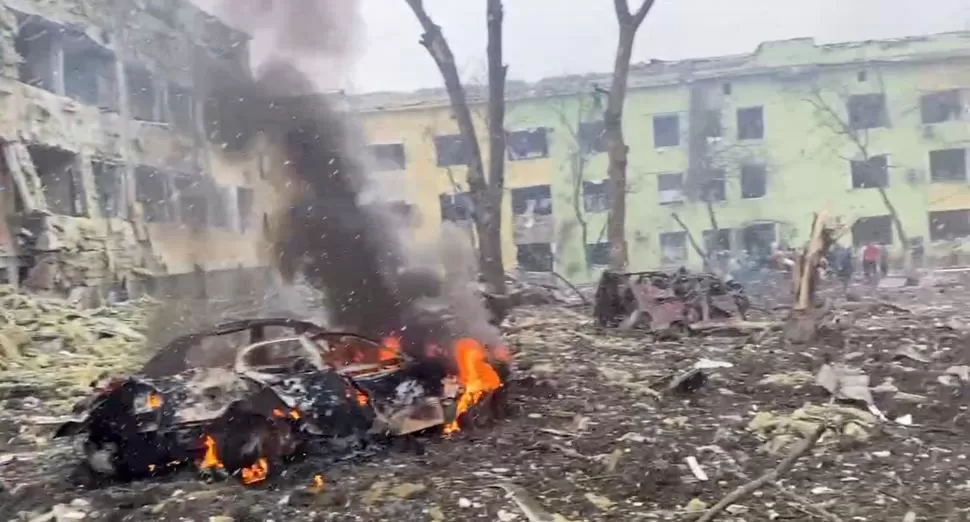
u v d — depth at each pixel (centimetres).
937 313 1927
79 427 750
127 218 3055
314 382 740
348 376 776
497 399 898
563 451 757
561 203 4841
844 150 4662
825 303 1628
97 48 2978
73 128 2783
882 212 4628
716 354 1369
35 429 990
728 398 980
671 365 1274
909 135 4606
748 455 720
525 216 4872
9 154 2420
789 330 1451
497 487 651
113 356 1622
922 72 4603
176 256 3262
